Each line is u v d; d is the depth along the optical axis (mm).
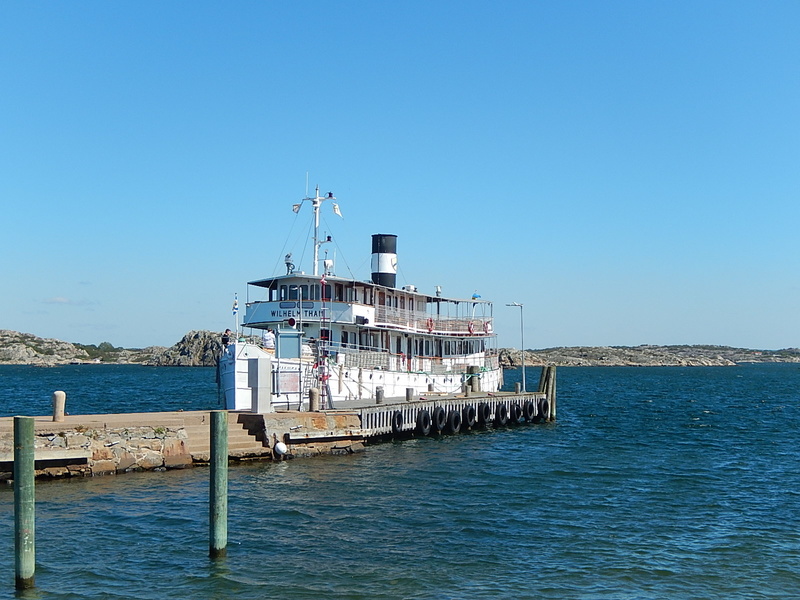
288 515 27250
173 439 34000
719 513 29141
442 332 59188
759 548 24406
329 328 48375
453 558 23000
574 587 20719
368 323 50031
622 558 23203
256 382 37469
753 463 42125
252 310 49812
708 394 117625
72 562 21844
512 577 21406
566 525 26969
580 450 46219
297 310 48156
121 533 24500
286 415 37562
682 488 34031
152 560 22141
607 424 65062
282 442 36875
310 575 21234
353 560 22578
